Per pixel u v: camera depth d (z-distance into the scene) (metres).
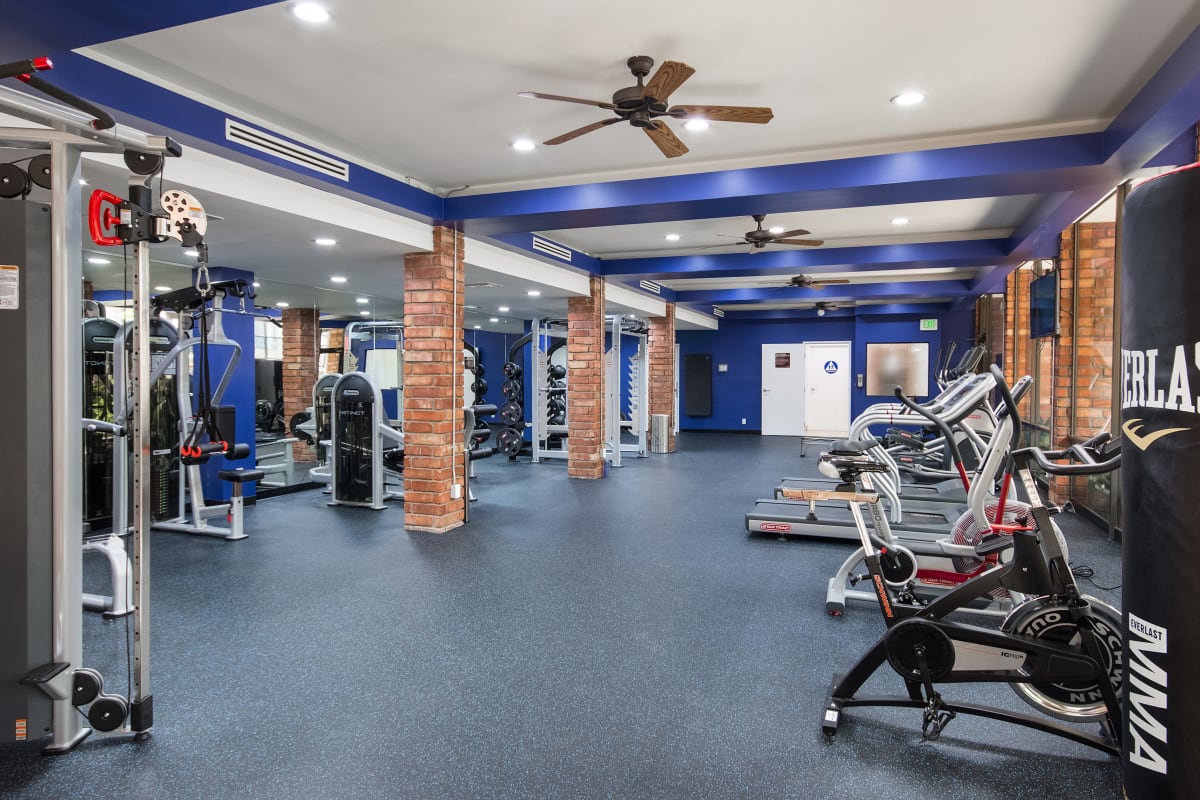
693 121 3.50
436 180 4.58
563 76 3.02
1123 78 3.01
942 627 2.15
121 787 1.94
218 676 2.65
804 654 2.87
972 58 2.84
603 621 3.25
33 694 2.10
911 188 4.00
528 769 2.03
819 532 4.74
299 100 3.26
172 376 5.41
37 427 2.11
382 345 8.22
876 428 12.40
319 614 3.34
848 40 2.70
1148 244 1.48
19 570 2.08
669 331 10.43
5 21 2.05
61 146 2.13
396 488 7.06
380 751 2.13
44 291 2.13
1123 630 1.59
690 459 9.57
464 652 2.89
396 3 2.41
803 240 5.36
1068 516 5.58
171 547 4.65
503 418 9.26
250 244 4.82
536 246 6.23
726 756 2.10
